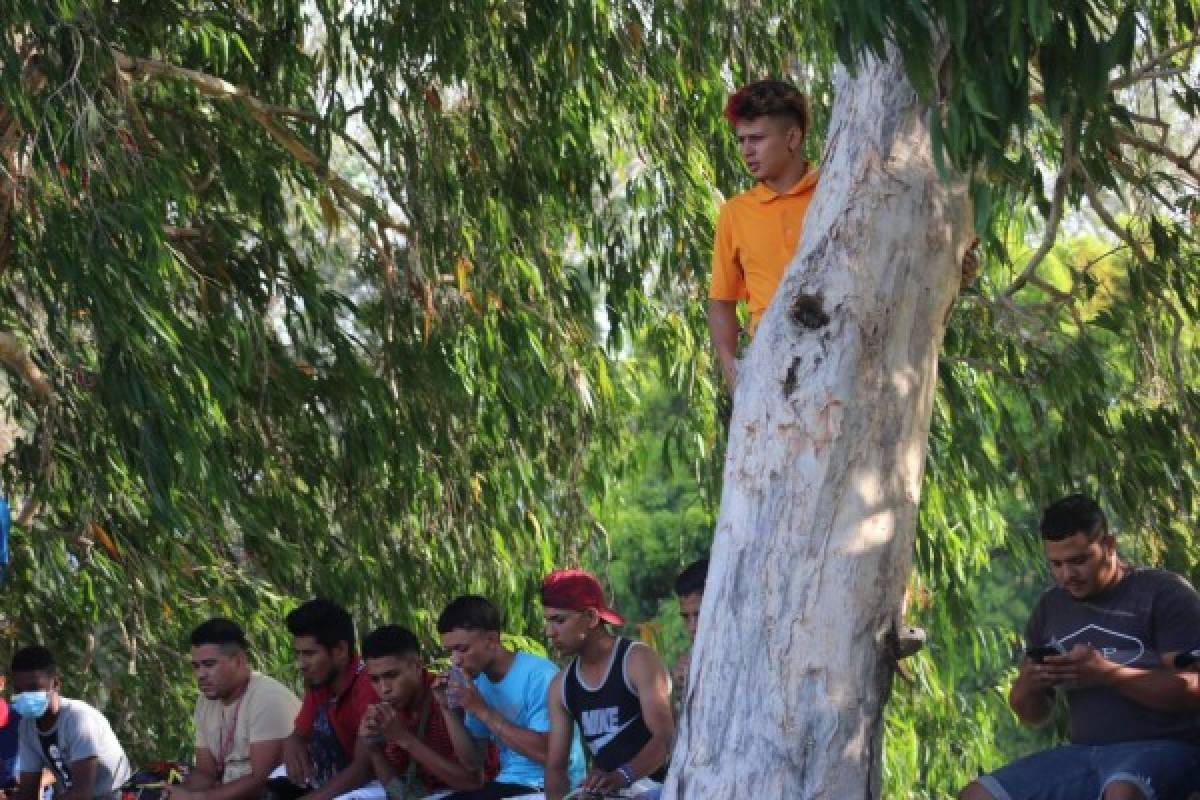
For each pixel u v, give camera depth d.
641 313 14.23
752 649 6.76
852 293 6.84
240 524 13.21
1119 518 11.91
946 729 15.34
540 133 13.57
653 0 13.67
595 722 9.11
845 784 6.71
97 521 13.70
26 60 11.77
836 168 7.04
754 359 7.00
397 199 13.42
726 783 6.73
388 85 13.16
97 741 11.48
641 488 31.92
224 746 10.59
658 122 13.66
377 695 9.96
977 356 12.48
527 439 14.16
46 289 12.02
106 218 10.98
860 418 6.80
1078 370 11.41
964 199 7.08
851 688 6.74
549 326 14.16
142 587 14.07
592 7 12.95
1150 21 9.67
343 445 14.23
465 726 9.62
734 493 6.93
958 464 12.76
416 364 13.89
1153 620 7.92
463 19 12.97
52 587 13.73
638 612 31.75
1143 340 11.64
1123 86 8.00
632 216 14.14
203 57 13.91
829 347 6.82
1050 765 8.08
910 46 6.66
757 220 8.02
